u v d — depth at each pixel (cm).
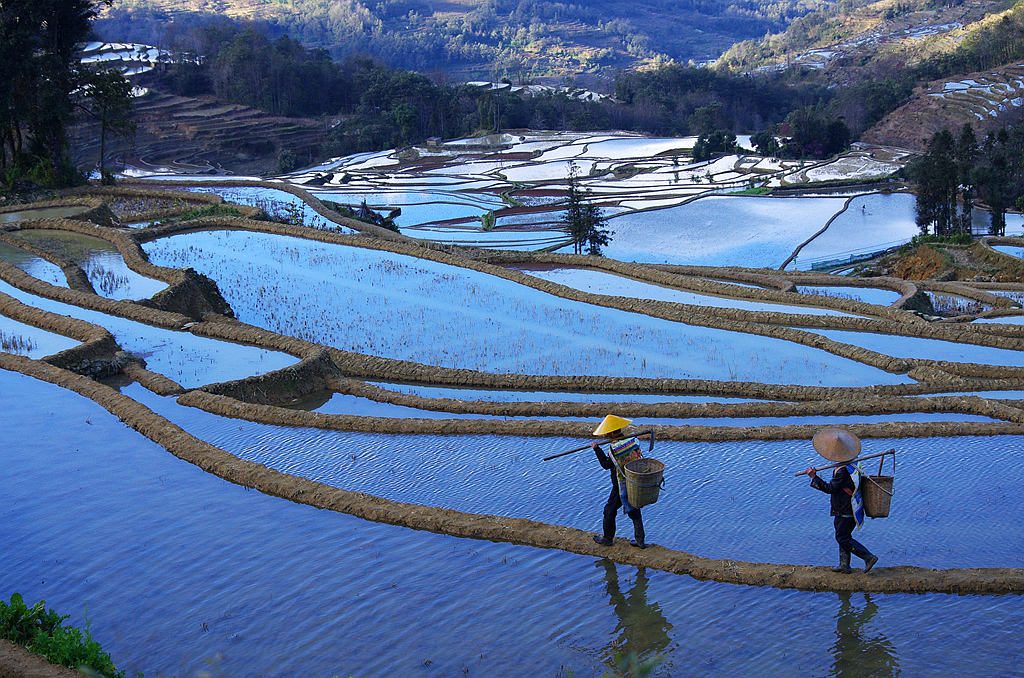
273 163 15250
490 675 877
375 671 886
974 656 901
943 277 5500
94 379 2153
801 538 1199
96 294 2920
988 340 2789
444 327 2831
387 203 8831
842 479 1068
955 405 1942
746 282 4209
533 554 1154
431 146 14388
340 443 1680
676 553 1132
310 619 986
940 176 7669
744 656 911
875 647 923
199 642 938
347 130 16012
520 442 1670
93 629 965
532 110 17450
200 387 2053
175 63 18412
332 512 1296
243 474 1410
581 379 2261
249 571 1102
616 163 12438
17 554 1148
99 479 1420
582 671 883
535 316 2973
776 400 2172
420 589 1056
